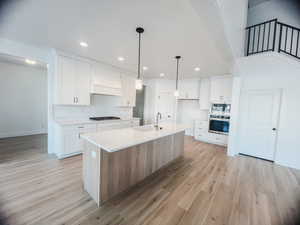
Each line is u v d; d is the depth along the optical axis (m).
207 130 5.05
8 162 2.86
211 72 4.49
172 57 3.27
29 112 4.93
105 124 3.90
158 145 2.74
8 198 1.83
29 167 2.68
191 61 3.50
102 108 4.46
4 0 1.58
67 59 3.25
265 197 2.07
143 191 2.12
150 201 1.90
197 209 1.79
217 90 4.80
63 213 1.63
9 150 3.48
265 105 3.52
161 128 2.96
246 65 3.17
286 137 3.21
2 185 2.10
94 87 3.72
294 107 3.11
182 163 3.20
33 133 5.05
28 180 2.25
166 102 5.80
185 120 6.25
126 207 1.78
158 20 1.90
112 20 1.94
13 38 2.58
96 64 3.79
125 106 4.84
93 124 3.62
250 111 3.75
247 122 3.80
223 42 2.12
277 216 1.71
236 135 3.79
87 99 3.68
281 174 2.79
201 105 5.43
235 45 2.66
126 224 1.53
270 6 3.70
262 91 3.55
